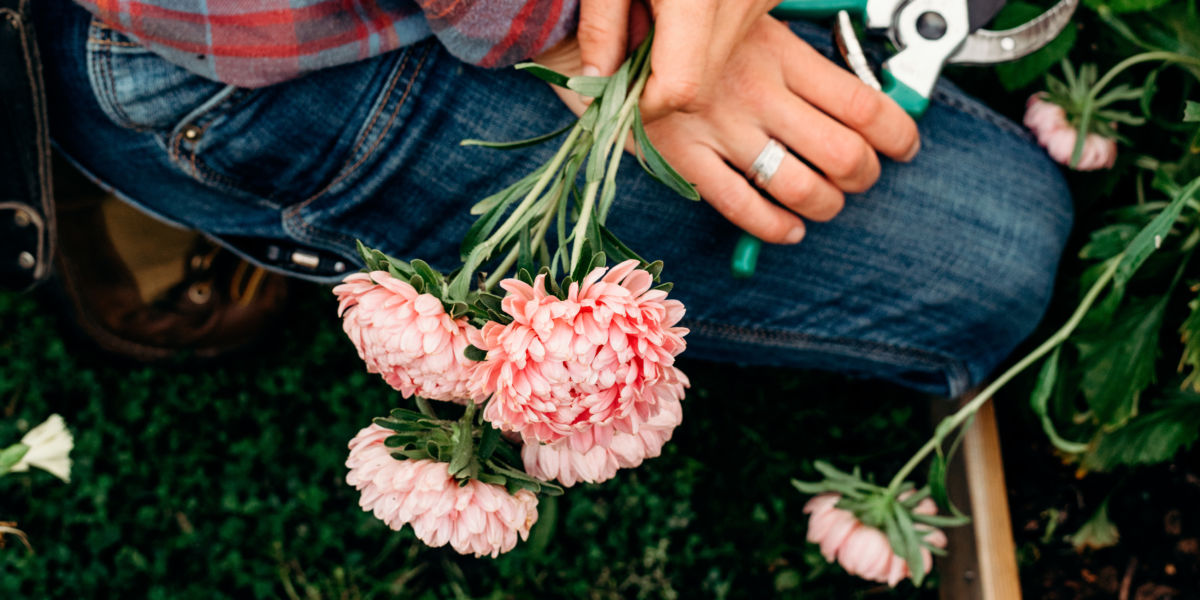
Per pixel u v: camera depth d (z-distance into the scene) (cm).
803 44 71
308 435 106
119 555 102
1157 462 93
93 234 92
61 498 103
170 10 66
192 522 104
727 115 70
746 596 103
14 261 77
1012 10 86
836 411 105
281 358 107
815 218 73
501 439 65
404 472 62
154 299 97
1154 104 90
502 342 57
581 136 64
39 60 70
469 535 62
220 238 81
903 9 73
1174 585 97
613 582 103
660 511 104
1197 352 81
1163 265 86
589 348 57
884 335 82
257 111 71
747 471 104
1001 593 90
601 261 59
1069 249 94
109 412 105
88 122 74
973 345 83
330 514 104
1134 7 83
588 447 60
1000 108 94
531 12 67
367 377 107
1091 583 98
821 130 70
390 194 75
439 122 72
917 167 77
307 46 68
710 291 79
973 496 91
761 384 106
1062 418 92
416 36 70
